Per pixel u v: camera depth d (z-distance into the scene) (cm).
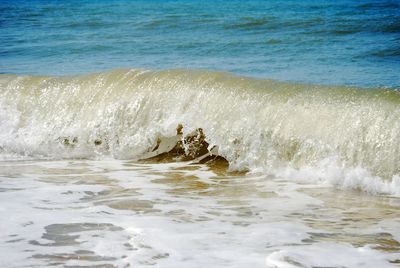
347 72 1669
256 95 1262
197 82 1362
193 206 930
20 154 1388
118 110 1395
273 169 1157
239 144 1223
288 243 750
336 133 1105
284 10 3778
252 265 672
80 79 1519
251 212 898
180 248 727
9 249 721
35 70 1923
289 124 1173
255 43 2419
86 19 3606
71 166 1251
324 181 1080
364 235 785
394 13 3309
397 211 900
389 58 1916
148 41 2602
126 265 671
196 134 1287
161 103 1356
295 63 1884
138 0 5356
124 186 1064
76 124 1430
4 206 915
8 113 1511
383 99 1115
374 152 1048
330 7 3909
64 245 736
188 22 3238
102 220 842
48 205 923
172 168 1216
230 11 3809
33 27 3309
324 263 680
